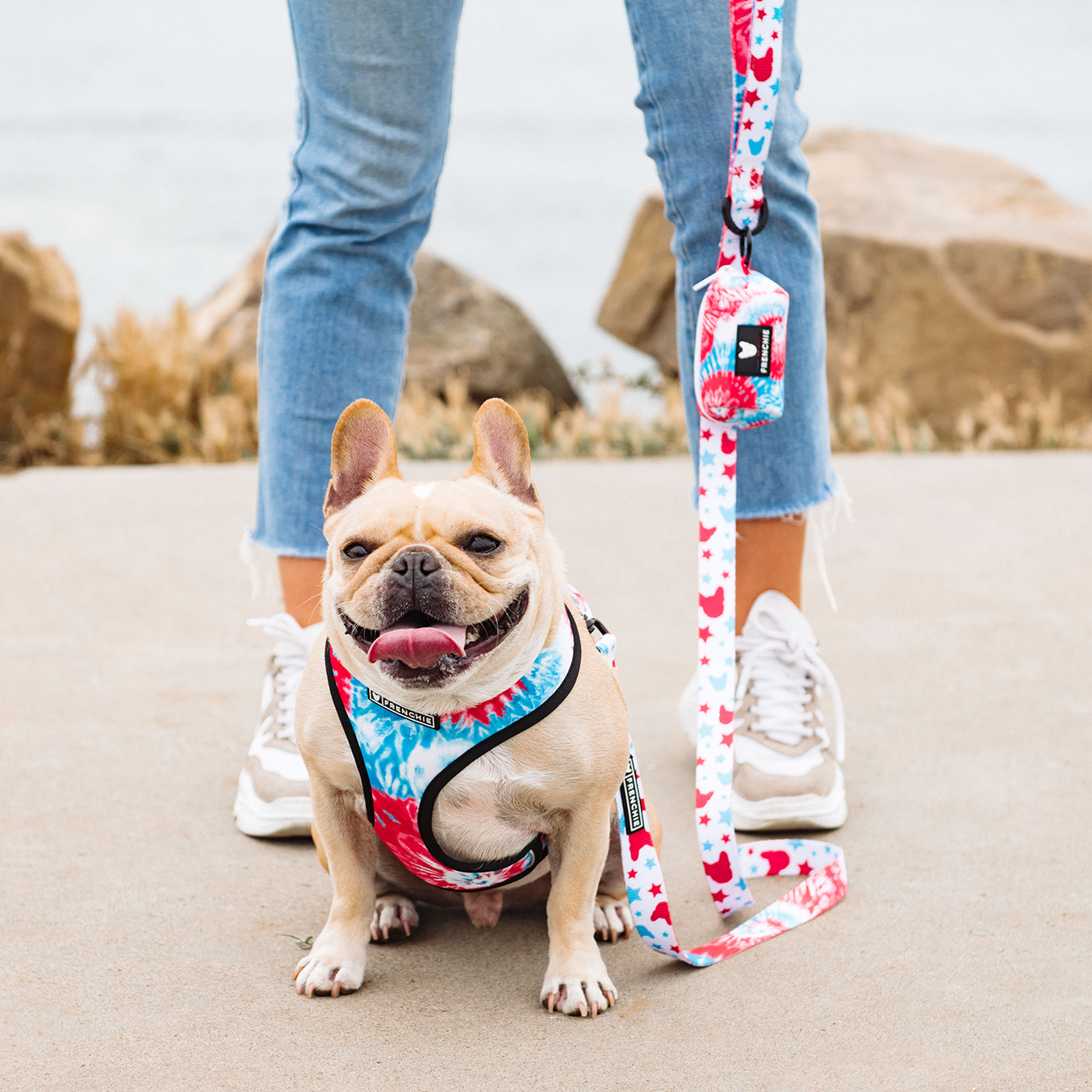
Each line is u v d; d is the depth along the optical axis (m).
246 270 6.33
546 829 1.95
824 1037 1.89
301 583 2.24
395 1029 1.90
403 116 2.19
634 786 1.96
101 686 2.53
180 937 2.01
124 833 2.17
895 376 5.52
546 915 2.07
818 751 2.22
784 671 2.24
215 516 3.53
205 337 5.85
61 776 2.28
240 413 4.99
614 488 3.92
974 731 2.40
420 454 4.77
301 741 1.95
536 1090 1.83
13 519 3.46
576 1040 1.89
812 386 2.23
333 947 1.96
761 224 2.07
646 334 6.09
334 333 2.23
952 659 2.61
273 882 2.10
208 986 1.95
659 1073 1.85
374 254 2.24
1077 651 2.63
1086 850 2.14
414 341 6.04
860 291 5.57
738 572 2.27
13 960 1.97
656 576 2.98
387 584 1.84
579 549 3.21
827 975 1.96
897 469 4.20
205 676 2.56
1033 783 2.27
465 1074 1.85
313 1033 1.89
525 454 1.94
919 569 3.00
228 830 2.19
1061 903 2.05
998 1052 1.87
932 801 2.24
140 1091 1.83
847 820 2.21
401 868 2.03
